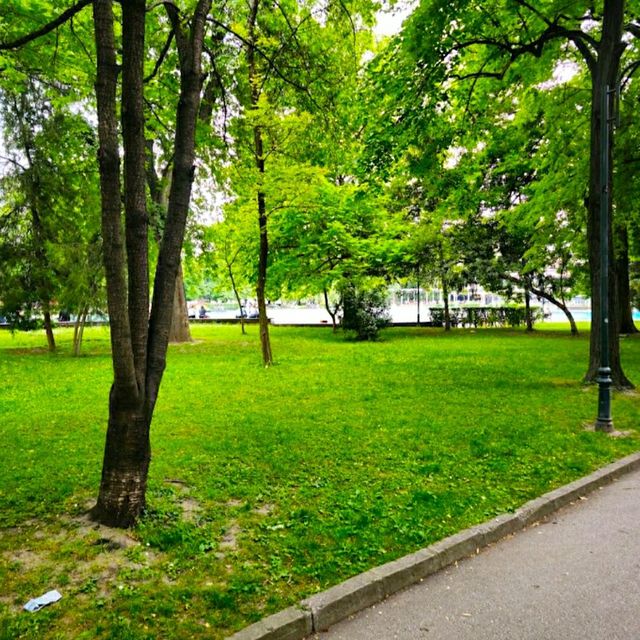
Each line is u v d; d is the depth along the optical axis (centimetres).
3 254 1844
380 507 465
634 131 1408
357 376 1234
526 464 591
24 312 1903
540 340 2273
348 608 327
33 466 586
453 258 2712
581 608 326
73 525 426
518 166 2166
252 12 1035
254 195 1359
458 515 452
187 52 448
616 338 1042
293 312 6900
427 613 327
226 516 452
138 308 423
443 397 970
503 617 319
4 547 389
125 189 421
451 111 1369
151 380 440
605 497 525
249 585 337
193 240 2220
